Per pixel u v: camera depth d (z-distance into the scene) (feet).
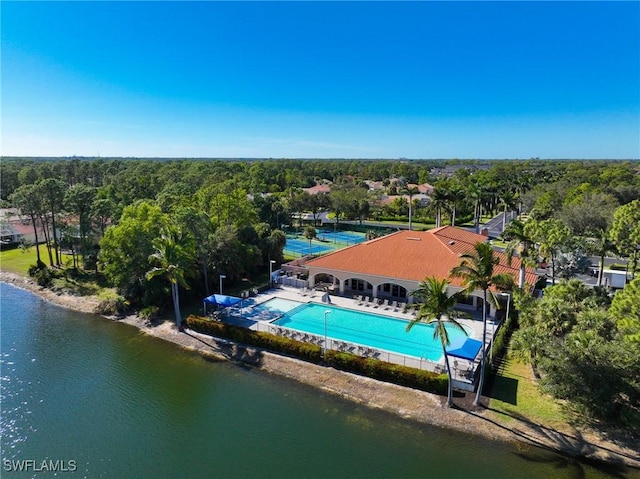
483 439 89.97
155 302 166.40
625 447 84.94
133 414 102.37
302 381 115.44
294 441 91.50
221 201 220.23
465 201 329.31
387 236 190.19
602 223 238.48
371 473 81.87
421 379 106.22
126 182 424.05
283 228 371.97
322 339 129.49
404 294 167.32
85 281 203.00
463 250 172.86
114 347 139.54
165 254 146.20
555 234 164.35
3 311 174.29
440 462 84.33
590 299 111.86
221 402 106.93
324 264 179.63
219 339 140.26
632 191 319.68
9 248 274.36
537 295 159.63
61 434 94.99
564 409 96.22
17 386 115.55
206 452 88.63
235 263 191.01
